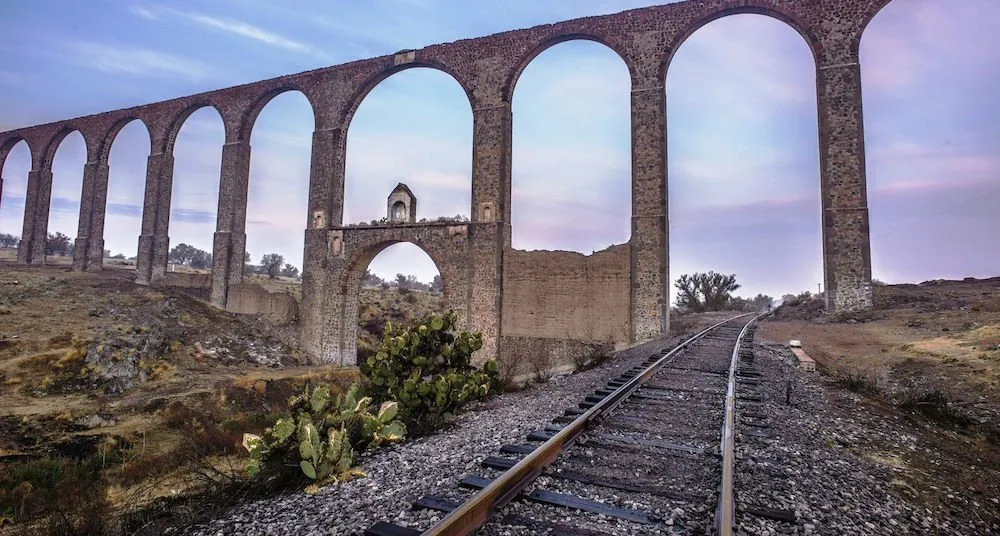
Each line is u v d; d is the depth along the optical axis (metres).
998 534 4.25
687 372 11.09
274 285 47.03
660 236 21.62
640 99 22.55
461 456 5.58
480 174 24.78
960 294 24.72
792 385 9.84
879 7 20.11
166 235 34.66
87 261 37.69
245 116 31.89
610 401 7.62
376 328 35.69
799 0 21.12
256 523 4.31
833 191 20.41
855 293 20.00
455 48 26.17
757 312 49.62
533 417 7.42
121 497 9.30
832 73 20.62
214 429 15.66
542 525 3.84
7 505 10.21
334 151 28.58
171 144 35.19
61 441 13.82
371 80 28.38
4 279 28.22
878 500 4.61
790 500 4.31
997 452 7.16
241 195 32.25
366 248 27.00
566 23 24.00
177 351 23.03
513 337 23.34
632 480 4.75
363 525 3.99
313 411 6.30
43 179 41.78
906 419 8.10
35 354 19.08
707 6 21.75
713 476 4.88
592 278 22.56
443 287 24.75
